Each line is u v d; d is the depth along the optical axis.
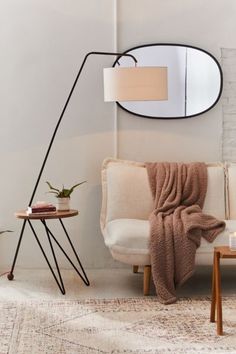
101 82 5.27
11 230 5.27
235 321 3.87
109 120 5.30
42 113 5.26
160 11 5.28
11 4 5.21
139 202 5.00
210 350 3.42
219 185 5.06
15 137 5.26
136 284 4.81
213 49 5.33
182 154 5.36
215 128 5.37
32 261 5.30
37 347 3.47
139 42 5.29
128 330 3.73
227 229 4.55
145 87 4.72
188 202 4.93
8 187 5.27
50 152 5.27
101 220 5.07
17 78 5.24
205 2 5.31
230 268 5.32
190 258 4.43
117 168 5.08
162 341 3.56
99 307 4.19
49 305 4.23
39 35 5.23
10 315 4.01
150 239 4.43
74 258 5.32
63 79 5.25
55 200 5.29
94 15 5.25
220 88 5.32
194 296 4.48
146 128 5.33
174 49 5.29
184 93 5.32
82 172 5.30
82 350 3.43
